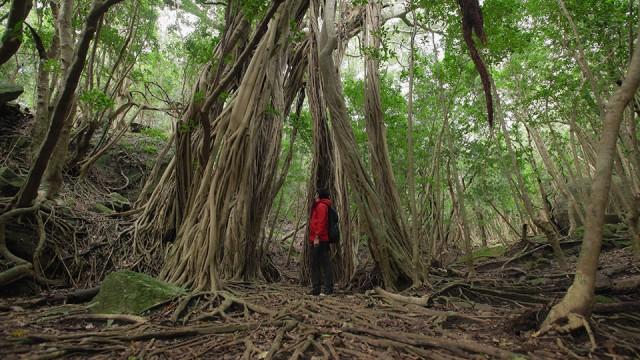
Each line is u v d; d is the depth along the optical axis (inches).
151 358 104.1
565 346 105.0
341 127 234.2
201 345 115.5
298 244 546.6
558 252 274.2
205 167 222.2
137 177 399.9
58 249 227.1
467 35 141.2
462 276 270.5
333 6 246.8
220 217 201.9
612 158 112.7
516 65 393.7
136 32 362.0
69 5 220.8
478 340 116.6
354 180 227.1
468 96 401.1
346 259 286.7
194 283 183.5
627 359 97.7
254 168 276.1
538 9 297.6
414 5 234.2
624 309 135.6
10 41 172.6
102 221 277.7
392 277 217.3
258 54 229.3
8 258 189.0
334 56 313.3
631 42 245.0
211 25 417.4
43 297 174.1
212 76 267.6
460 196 267.9
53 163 257.8
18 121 369.1
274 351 103.7
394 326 135.9
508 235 781.9
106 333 122.2
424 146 424.5
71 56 219.0
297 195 606.2
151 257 259.3
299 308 151.6
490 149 457.4
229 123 219.5
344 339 117.1
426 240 463.5
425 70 367.6
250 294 190.9
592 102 330.0
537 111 394.3
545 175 663.8
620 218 372.8
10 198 222.8
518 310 154.6
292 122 336.8
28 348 107.3
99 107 207.6
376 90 271.0
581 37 289.9
